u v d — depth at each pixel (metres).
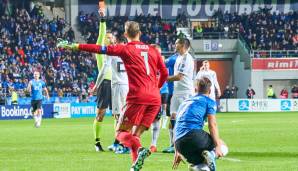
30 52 83.19
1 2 88.31
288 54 90.81
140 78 17.64
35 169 19.36
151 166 19.86
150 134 36.69
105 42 24.12
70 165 20.30
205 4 98.38
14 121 61.75
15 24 85.75
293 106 82.50
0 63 78.25
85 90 78.94
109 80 25.34
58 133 38.72
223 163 20.58
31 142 31.06
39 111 48.69
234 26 92.88
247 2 99.06
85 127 46.22
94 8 94.94
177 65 24.50
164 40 90.75
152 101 17.70
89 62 84.56
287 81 89.19
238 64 91.00
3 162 21.36
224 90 86.94
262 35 93.19
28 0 91.00
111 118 63.81
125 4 97.19
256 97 88.62
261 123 48.31
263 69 88.50
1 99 72.50
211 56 91.19
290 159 22.00
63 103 71.75
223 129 40.44
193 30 91.62
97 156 23.20
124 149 24.53
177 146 15.02
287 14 96.50
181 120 15.09
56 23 88.94
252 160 21.61
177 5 98.38
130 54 17.52
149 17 93.56
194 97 15.27
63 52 84.62
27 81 77.19
